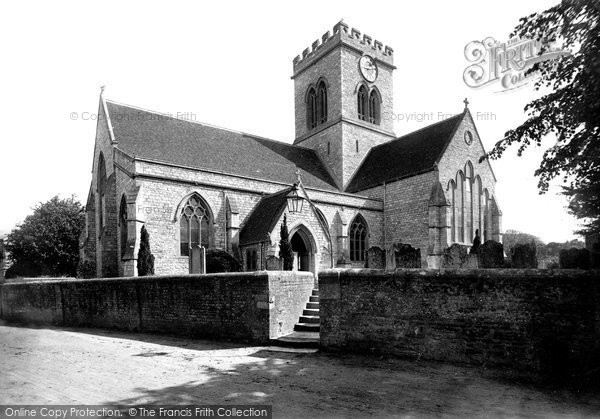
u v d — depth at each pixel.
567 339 8.03
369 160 38.88
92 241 30.59
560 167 10.77
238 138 34.31
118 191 25.53
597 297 7.77
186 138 29.91
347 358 10.25
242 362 10.00
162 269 23.17
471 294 9.24
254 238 23.73
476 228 33.47
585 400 6.89
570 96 9.60
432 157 31.41
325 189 33.06
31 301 21.41
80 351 11.72
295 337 12.27
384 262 12.51
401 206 32.47
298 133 44.31
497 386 7.69
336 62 39.22
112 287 16.83
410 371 8.84
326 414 6.30
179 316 14.42
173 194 24.12
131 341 13.48
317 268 24.06
